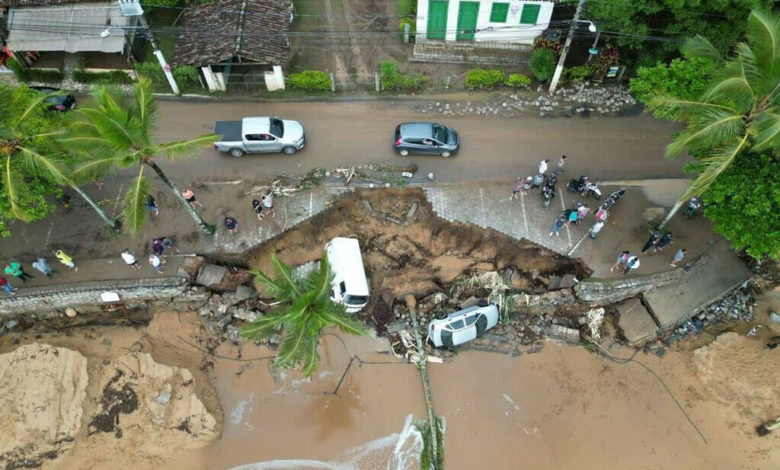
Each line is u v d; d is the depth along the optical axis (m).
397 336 27.78
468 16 33.22
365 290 27.25
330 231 29.34
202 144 22.36
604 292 26.98
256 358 27.27
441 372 27.11
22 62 32.59
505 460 25.11
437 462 24.98
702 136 20.44
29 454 23.97
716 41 28.88
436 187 29.31
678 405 26.11
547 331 27.75
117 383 25.45
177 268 27.03
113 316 27.70
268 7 32.84
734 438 25.33
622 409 26.12
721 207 23.06
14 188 22.12
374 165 29.95
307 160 30.19
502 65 34.09
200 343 27.41
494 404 26.34
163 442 24.78
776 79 20.03
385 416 26.14
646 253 27.50
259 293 28.08
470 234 28.52
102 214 26.78
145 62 33.16
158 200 28.75
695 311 27.23
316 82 32.38
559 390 26.59
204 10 32.84
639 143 31.02
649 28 30.00
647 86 24.66
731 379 26.20
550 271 28.48
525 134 31.34
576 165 30.16
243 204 28.72
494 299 28.02
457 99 32.75
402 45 35.16
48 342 26.98
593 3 28.91
